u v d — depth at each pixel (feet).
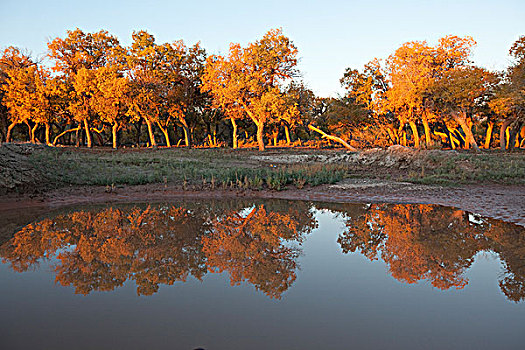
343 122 158.30
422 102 117.60
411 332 10.85
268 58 122.11
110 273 16.66
